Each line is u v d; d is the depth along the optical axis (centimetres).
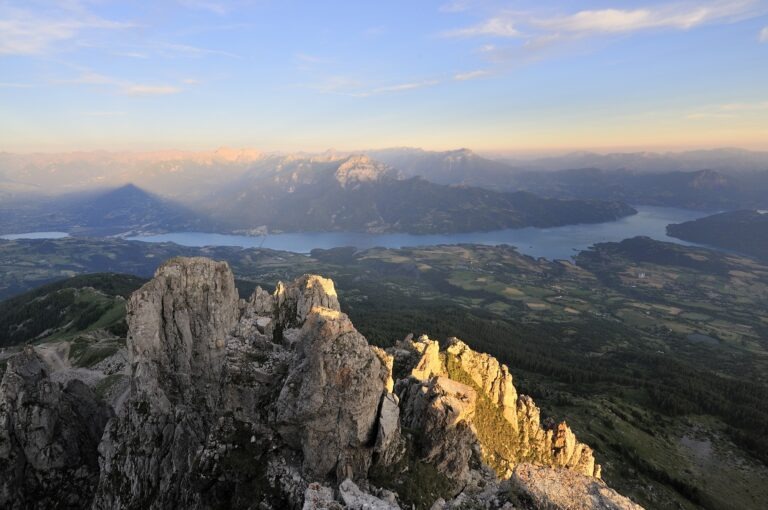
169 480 6719
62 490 8206
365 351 5469
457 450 5956
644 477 14388
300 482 4953
